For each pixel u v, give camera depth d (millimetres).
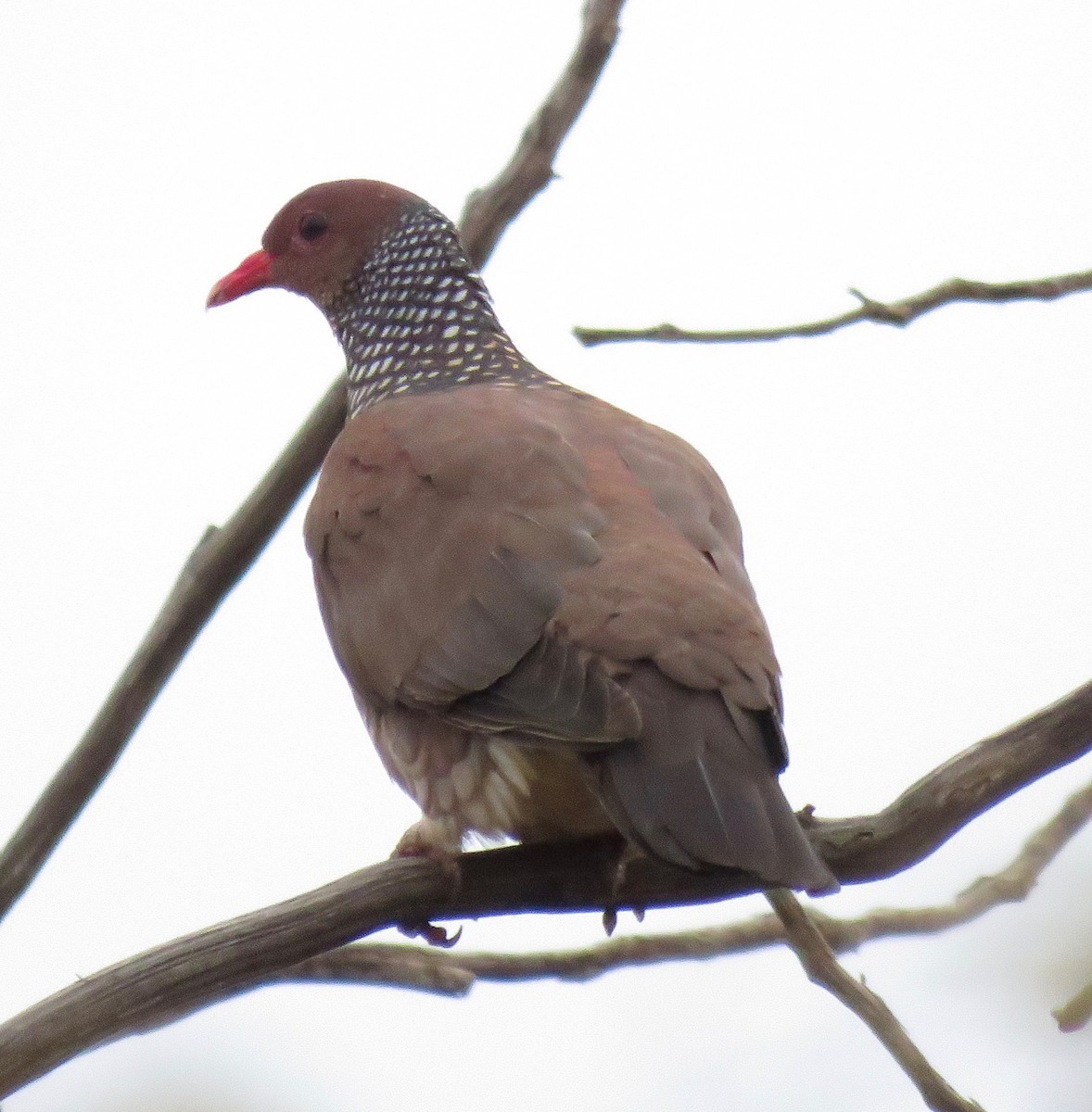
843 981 10000
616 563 9820
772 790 8938
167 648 11406
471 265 12617
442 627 10172
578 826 10109
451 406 11344
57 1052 8562
